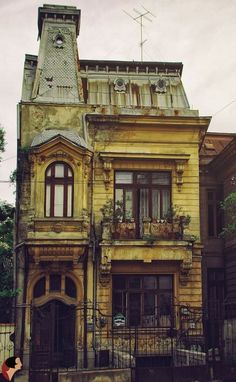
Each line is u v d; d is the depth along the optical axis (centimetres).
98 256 2270
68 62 2595
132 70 2716
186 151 2431
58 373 1567
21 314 2198
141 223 2356
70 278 2264
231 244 2633
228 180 2727
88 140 2388
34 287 2247
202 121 2411
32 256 2211
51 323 1686
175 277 2311
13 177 2400
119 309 2269
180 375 1633
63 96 2498
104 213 2281
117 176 2402
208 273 2761
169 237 2294
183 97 2658
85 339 2175
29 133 2389
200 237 2556
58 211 2281
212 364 1675
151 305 2291
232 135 3191
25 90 2555
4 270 2578
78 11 2709
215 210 2845
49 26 2672
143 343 2203
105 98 2588
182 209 2383
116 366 1923
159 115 2389
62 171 2311
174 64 2745
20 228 2295
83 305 2098
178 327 2239
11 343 1942
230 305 2217
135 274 2295
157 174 2430
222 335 1745
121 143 2398
